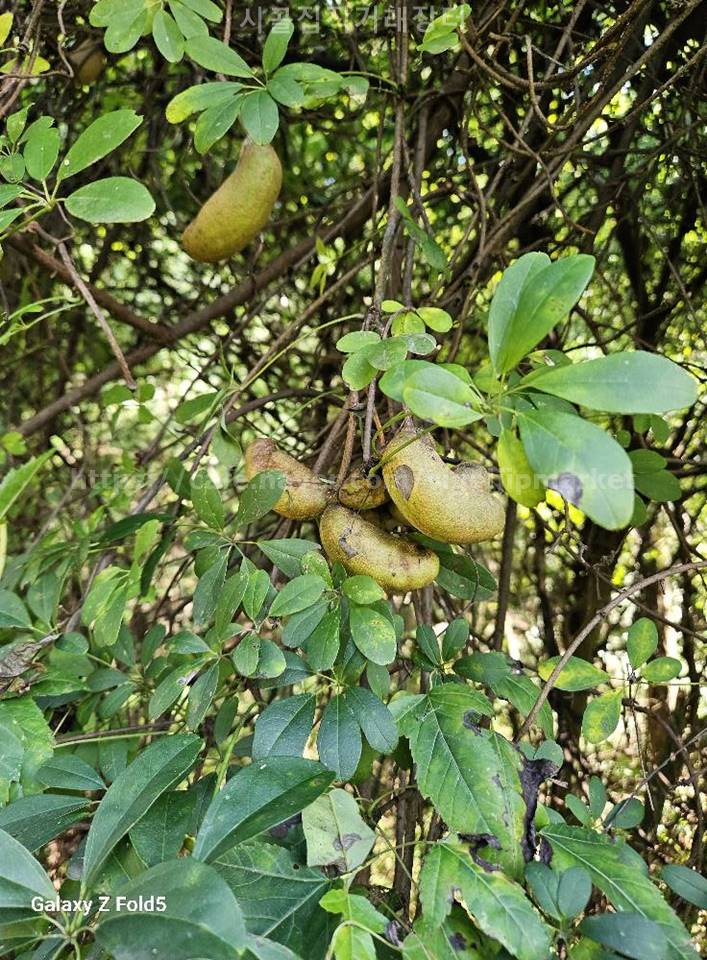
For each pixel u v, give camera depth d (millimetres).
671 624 1277
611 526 521
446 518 803
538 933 618
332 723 775
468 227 1327
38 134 878
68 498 1754
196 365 2295
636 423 1256
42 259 1506
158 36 961
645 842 1421
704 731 893
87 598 955
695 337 1757
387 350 827
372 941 616
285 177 2027
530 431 565
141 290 2275
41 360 2264
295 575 895
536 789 766
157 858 720
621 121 1265
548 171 1248
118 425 2305
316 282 1353
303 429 1750
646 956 623
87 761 945
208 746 979
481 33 1206
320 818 700
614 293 1664
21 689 961
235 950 524
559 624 1906
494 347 648
